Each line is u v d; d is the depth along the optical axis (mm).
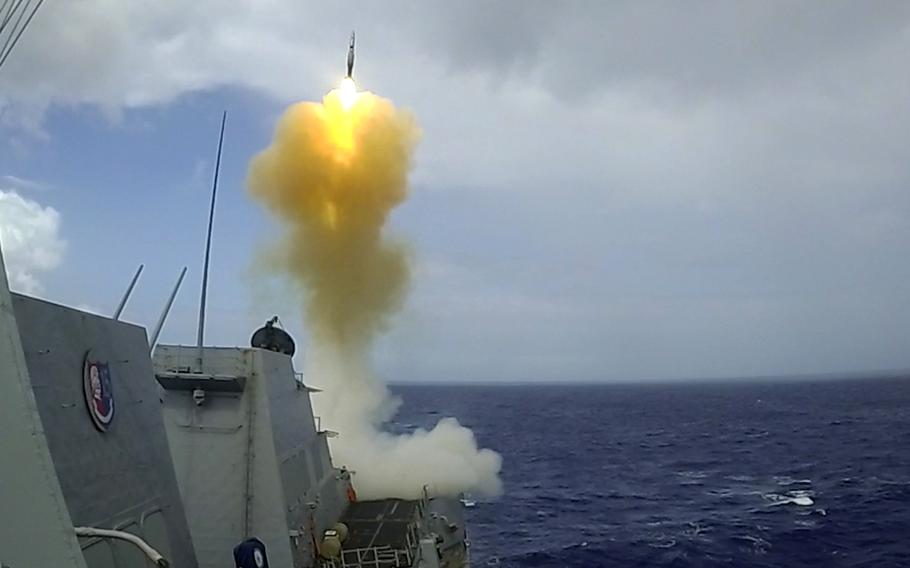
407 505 23516
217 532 17047
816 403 166250
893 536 38875
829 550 36594
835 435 92938
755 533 40031
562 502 49969
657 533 40562
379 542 20172
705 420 124938
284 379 19578
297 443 19625
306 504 19078
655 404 185125
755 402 180250
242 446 17469
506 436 100250
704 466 67938
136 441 9984
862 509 46094
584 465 69875
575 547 37750
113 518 8945
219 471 17312
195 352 17812
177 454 17281
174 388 17609
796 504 48281
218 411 17609
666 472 64625
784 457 72750
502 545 38312
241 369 17812
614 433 103562
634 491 54750
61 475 8000
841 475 60188
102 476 8875
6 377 5672
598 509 47625
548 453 79812
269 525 17172
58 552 5676
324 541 18906
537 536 40156
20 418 5688
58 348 8398
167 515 10414
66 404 8367
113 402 9539
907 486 54188
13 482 5566
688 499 51188
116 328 9992
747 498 51062
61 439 8133
